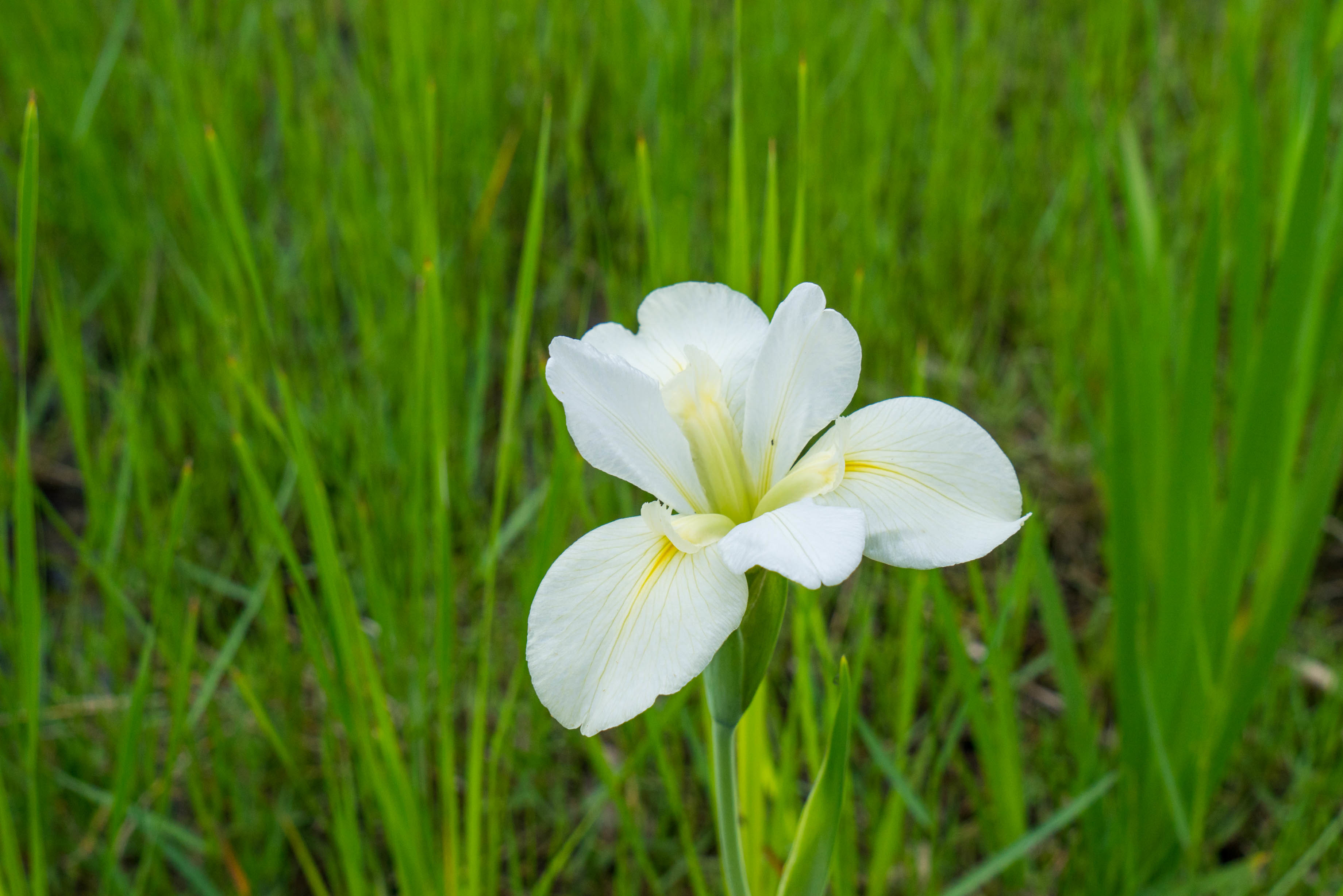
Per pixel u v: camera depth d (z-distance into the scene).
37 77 0.86
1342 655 0.64
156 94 0.84
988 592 0.71
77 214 0.86
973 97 0.97
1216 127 0.93
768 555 0.34
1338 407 0.52
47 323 0.74
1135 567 0.53
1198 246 0.83
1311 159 0.50
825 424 0.38
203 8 0.96
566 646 0.35
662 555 0.36
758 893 0.47
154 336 0.83
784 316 0.38
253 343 0.72
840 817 0.40
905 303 0.85
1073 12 1.18
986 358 0.86
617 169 0.91
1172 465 0.53
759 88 0.90
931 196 0.89
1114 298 0.54
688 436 0.39
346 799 0.50
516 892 0.54
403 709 0.58
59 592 0.72
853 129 0.91
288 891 0.58
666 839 0.59
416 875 0.45
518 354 0.45
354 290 0.77
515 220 0.93
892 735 0.62
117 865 0.52
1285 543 0.54
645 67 0.92
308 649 0.45
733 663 0.36
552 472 0.47
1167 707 0.54
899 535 0.35
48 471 0.79
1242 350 0.55
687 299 0.41
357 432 0.64
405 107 0.75
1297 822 0.54
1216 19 1.21
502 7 1.03
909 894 0.53
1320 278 0.53
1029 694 0.67
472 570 0.66
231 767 0.59
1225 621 0.54
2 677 0.54
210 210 0.54
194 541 0.70
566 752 0.63
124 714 0.59
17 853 0.43
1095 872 0.54
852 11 1.03
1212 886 0.52
